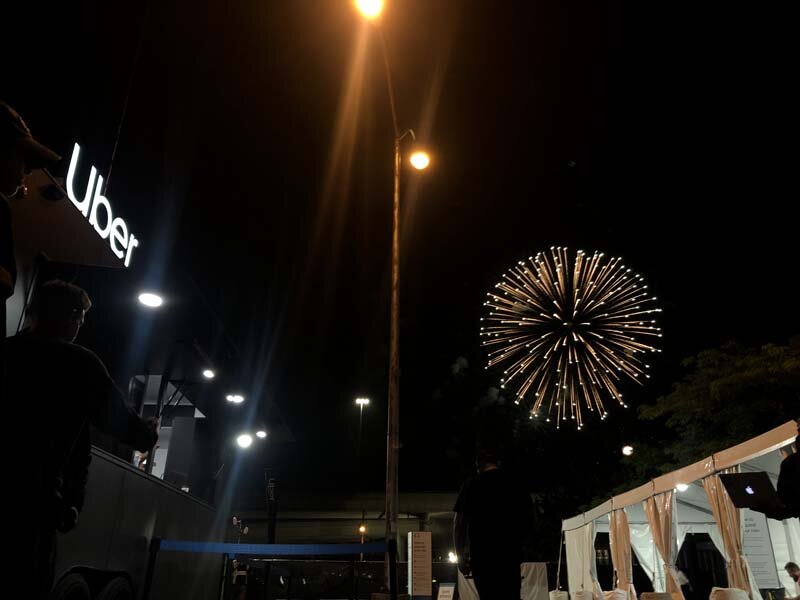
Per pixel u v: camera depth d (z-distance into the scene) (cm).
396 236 1230
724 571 1487
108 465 573
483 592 458
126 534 625
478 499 486
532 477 2728
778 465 949
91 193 693
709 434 1806
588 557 1349
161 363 1202
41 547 186
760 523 1098
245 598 1287
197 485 1507
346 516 5666
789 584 1062
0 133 174
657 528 1022
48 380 206
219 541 1042
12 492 183
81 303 238
